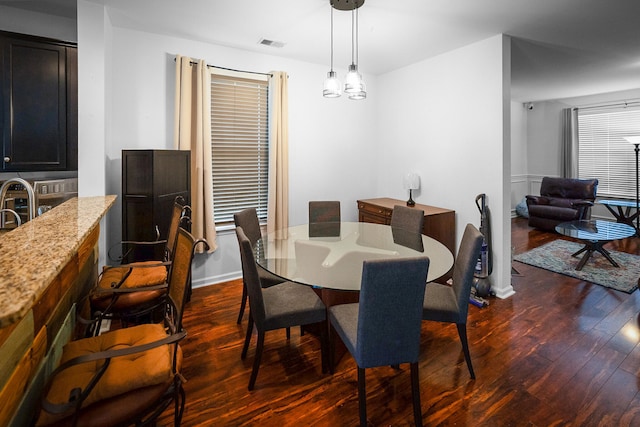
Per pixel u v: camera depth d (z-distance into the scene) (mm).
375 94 4793
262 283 2705
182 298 1458
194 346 2535
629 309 3127
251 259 1966
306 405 1941
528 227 6664
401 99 4406
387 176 4723
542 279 3916
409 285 1633
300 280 2010
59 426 1062
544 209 6180
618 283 3748
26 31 2834
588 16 2838
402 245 2760
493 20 2910
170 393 1332
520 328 2793
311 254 2531
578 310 3115
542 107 7508
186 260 1494
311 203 3875
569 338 2633
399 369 2268
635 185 6348
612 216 6699
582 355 2406
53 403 1077
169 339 1247
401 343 1699
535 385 2094
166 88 3350
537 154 7652
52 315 1438
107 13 2816
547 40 3426
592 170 6926
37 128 2686
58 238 1359
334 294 2383
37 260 1075
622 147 6473
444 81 3812
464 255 2184
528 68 4566
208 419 1825
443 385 2105
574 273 4086
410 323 1688
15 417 1063
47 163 2730
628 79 5246
